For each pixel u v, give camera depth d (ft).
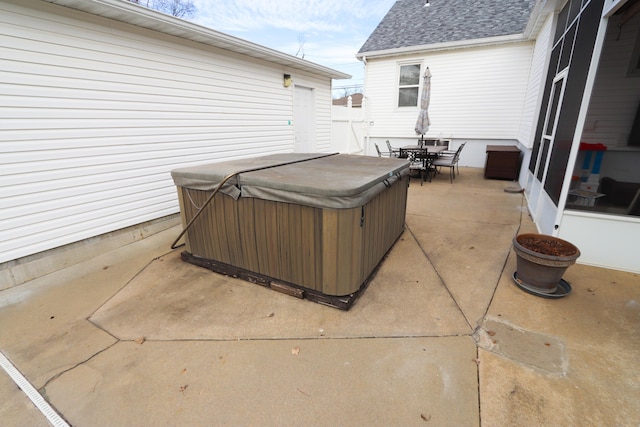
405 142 31.89
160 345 6.85
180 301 8.53
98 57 10.73
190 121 14.39
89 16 10.31
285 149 21.20
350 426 4.96
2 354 6.64
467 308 7.98
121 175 11.93
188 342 6.94
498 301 8.27
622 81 8.72
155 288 9.22
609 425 4.89
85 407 5.38
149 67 12.38
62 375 6.06
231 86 16.30
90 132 10.79
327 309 8.06
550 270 8.16
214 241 10.02
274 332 7.22
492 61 26.40
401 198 12.16
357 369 6.10
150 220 13.25
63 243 10.43
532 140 18.88
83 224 10.93
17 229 9.30
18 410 5.34
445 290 8.85
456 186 22.49
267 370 6.12
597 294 8.48
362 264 8.46
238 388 5.72
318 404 5.36
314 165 11.26
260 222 8.75
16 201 9.22
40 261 9.91
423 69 29.25
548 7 15.84
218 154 16.14
